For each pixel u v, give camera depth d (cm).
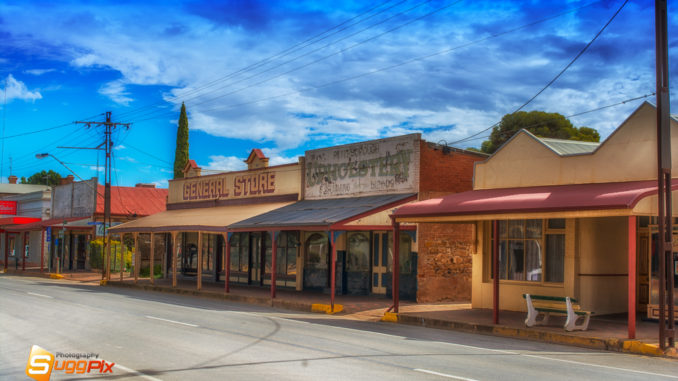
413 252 2178
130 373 946
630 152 1567
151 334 1365
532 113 4094
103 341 1260
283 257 2791
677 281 1522
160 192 5150
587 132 4078
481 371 988
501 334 1520
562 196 1476
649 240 1591
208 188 3397
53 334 1357
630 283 1312
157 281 3322
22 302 2111
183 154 5544
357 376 928
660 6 1281
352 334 1434
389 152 2322
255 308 2114
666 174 1277
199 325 1537
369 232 2406
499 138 4212
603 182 1616
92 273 4188
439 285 2195
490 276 1952
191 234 3519
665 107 1277
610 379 952
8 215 6019
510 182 1845
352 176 2484
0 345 1210
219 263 3244
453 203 1712
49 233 4247
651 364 1116
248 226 2395
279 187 2888
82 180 4709
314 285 2616
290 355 1109
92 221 4481
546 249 1795
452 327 1630
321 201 2591
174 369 976
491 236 1953
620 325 1530
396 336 1423
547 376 961
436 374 952
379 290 2359
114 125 3944
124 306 2027
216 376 923
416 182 2202
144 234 4369
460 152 2322
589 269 1712
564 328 1433
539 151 1773
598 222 1742
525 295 1545
